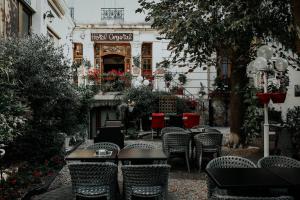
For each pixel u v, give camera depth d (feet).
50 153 28.12
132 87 55.01
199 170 26.61
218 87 46.32
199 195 20.02
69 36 58.39
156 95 54.85
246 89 33.99
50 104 26.73
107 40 67.26
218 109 62.54
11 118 19.29
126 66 68.54
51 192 20.77
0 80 19.71
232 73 34.73
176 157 30.42
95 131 57.93
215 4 29.14
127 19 69.97
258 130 34.37
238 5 27.04
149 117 52.24
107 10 70.18
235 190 13.15
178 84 63.41
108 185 15.40
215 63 35.09
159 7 33.58
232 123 35.06
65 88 28.14
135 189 15.33
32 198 19.49
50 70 26.99
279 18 28.76
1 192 18.62
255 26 28.43
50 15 40.42
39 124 27.32
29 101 25.84
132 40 67.21
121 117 51.65
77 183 15.30
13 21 31.53
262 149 34.19
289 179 12.67
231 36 28.89
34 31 37.42
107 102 56.85
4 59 21.12
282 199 10.15
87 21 69.82
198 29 28.81
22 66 25.12
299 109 33.73
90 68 62.44
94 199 16.07
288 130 29.12
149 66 68.18
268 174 13.39
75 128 33.01
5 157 26.16
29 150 26.78
